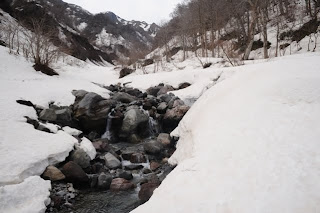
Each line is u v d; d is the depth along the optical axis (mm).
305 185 3719
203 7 36562
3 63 17625
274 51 27953
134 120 12312
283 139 4832
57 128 10102
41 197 6250
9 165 6703
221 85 9797
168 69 26906
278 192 3736
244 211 3607
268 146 4805
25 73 17172
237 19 34375
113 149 10578
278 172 4113
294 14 33781
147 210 4363
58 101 12773
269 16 39156
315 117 5094
